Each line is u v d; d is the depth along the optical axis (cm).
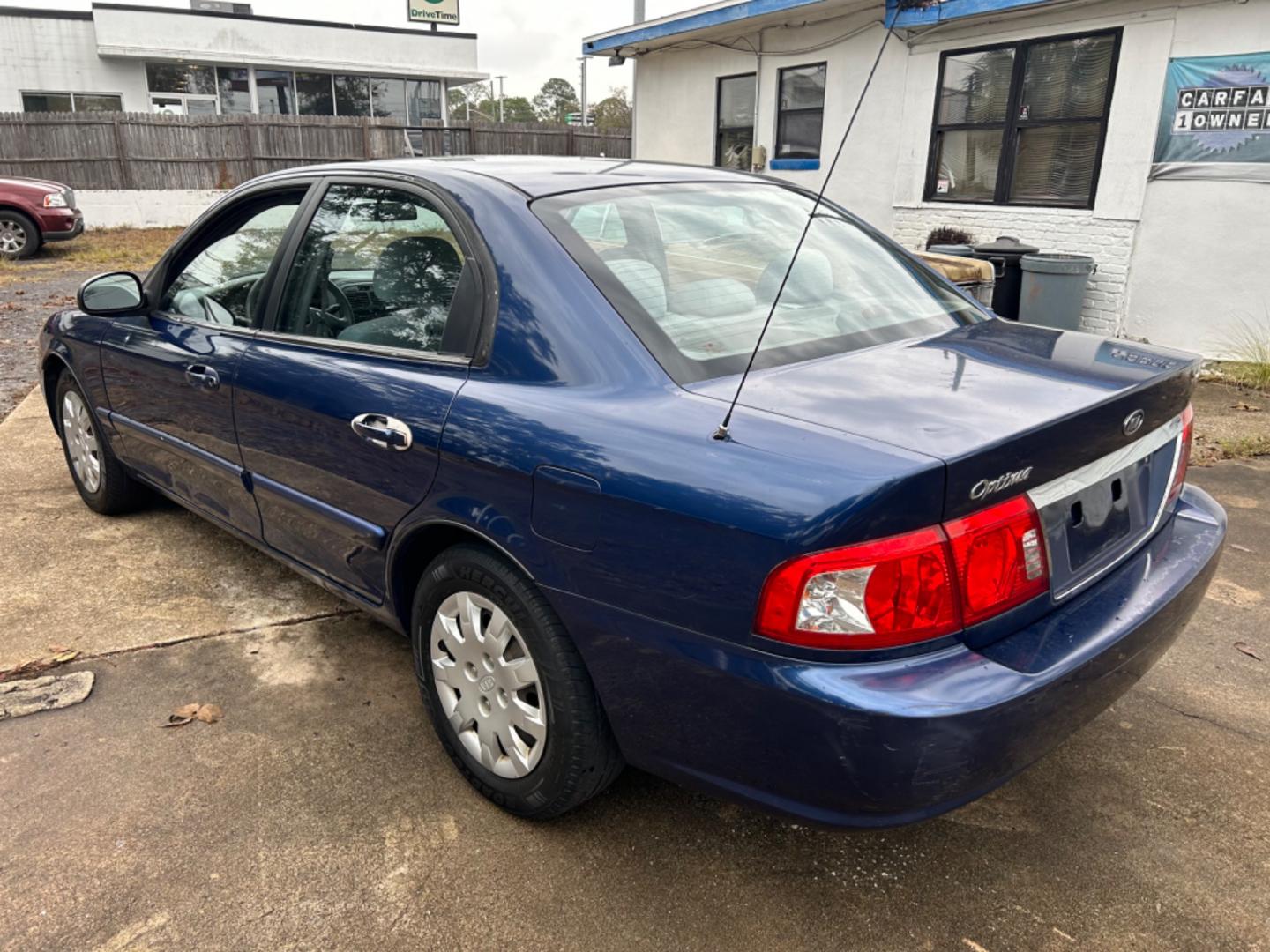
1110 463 217
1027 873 230
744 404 202
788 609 175
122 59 2420
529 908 219
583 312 226
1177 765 270
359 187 292
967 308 290
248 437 309
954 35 857
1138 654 209
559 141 2352
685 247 258
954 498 174
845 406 198
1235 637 338
